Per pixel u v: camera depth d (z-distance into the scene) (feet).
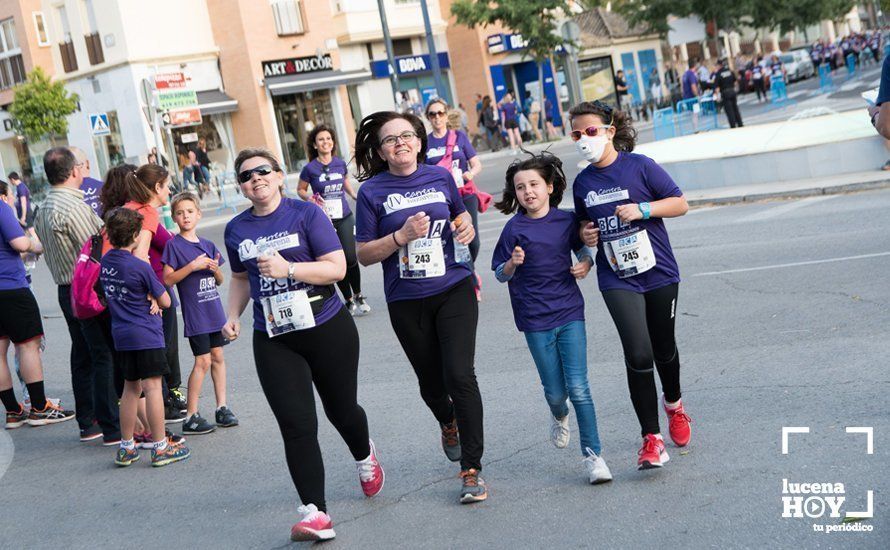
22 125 117.19
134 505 20.92
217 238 78.18
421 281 18.42
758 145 69.72
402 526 17.35
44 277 67.41
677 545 14.85
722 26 184.03
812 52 194.59
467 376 18.03
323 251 17.48
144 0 120.37
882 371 21.67
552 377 18.45
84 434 26.76
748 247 39.86
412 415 24.41
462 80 153.38
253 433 25.18
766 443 18.49
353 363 17.97
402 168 18.74
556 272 18.19
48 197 26.61
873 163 54.13
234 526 18.80
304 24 128.98
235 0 123.13
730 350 25.45
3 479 24.13
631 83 187.52
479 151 141.18
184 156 121.39
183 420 27.27
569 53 136.46
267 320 17.28
